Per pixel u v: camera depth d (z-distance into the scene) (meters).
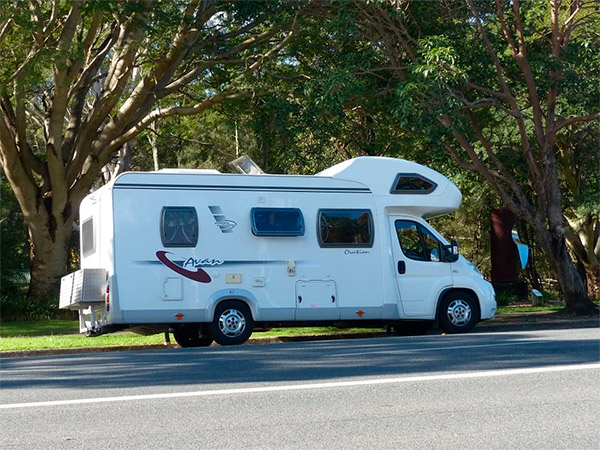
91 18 47.78
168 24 41.09
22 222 72.75
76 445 10.41
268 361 18.11
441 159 39.78
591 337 21.70
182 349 23.05
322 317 28.59
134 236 27.12
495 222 46.66
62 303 29.39
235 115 47.09
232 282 27.80
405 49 36.59
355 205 29.36
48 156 46.97
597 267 68.06
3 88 39.94
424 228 30.23
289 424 11.42
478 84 37.00
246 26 45.50
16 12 36.41
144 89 46.88
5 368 19.27
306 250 28.64
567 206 64.00
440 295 30.08
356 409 12.35
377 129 44.19
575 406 12.29
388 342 22.47
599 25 39.53
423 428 11.05
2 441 10.67
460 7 35.84
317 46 42.41
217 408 12.59
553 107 37.59
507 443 10.20
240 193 28.23
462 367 16.20
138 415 12.18
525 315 38.62
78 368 18.30
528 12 38.75
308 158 46.59
